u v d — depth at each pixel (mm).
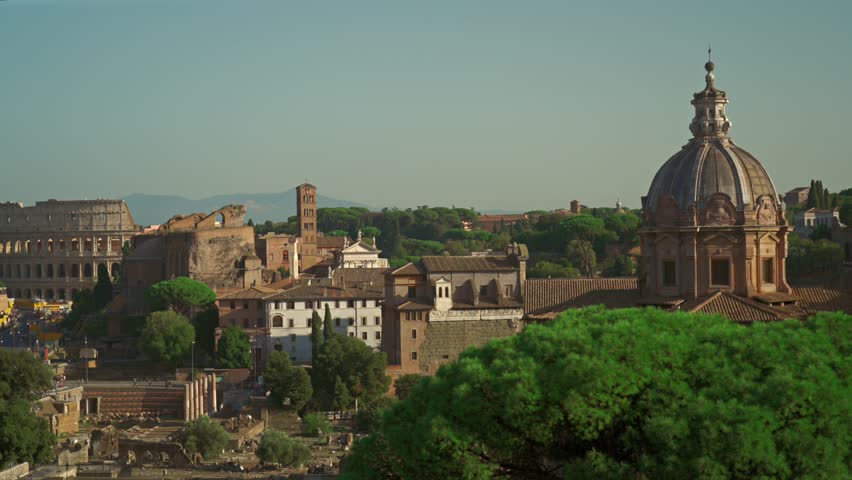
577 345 80312
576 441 80062
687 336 83062
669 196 136875
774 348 80312
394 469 83000
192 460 191125
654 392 75938
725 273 134500
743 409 72375
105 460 190250
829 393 73875
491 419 77938
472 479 77812
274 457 184125
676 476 71312
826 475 71250
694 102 139625
